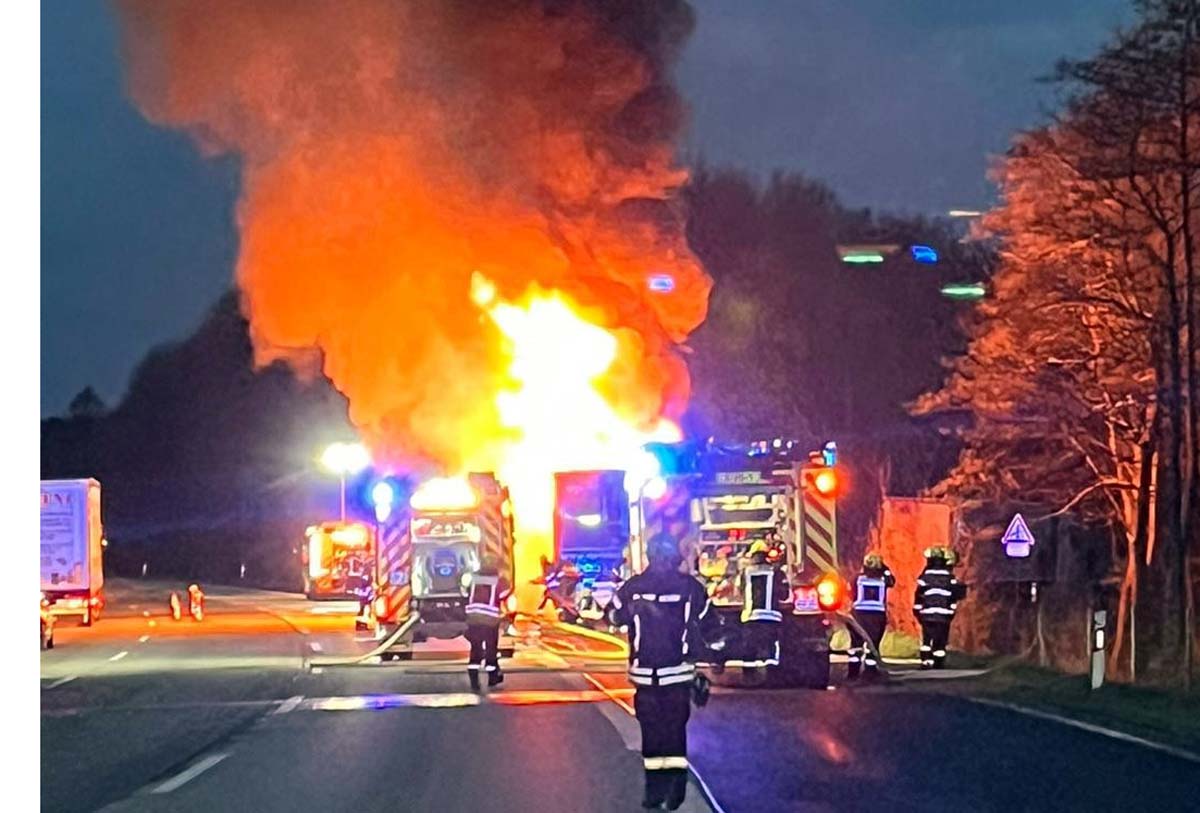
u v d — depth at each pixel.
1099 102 25.50
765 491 23.53
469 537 29.08
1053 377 28.59
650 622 12.50
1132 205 25.47
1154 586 27.28
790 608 22.39
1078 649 27.75
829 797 12.78
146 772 15.30
